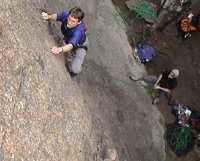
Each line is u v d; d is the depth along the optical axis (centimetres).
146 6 816
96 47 579
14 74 257
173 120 738
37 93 284
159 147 648
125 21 778
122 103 561
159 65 801
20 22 295
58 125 304
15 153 223
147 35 805
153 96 724
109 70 580
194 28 862
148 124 637
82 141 343
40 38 330
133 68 705
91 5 644
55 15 337
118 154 433
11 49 263
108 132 444
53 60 348
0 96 229
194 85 828
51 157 271
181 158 689
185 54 862
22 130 243
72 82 393
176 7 883
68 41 326
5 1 280
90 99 447
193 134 733
